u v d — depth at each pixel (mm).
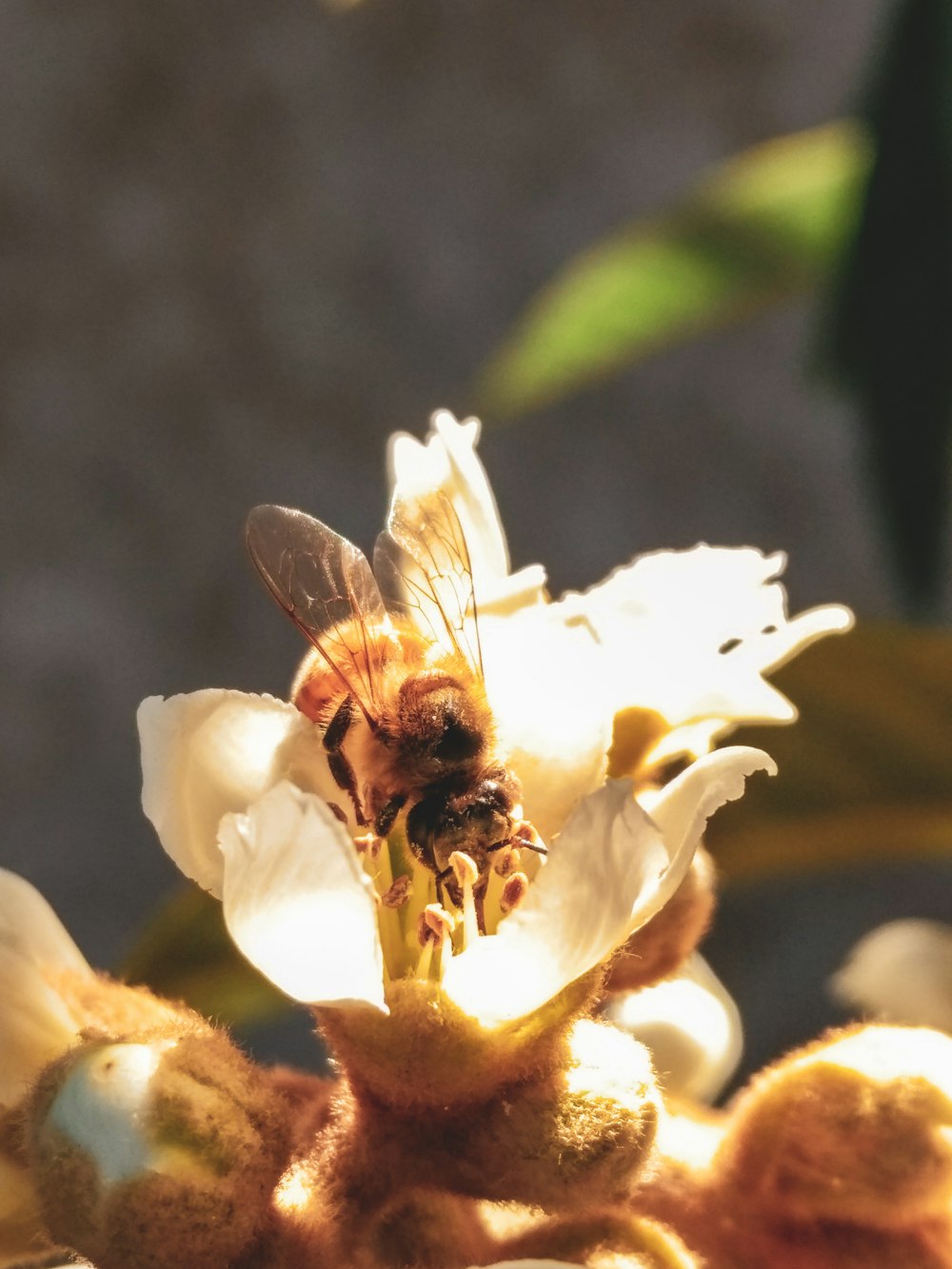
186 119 417
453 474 117
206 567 410
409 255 415
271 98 417
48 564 408
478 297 414
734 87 417
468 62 419
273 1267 102
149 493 411
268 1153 101
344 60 419
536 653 115
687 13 417
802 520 406
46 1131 100
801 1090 110
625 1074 104
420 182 417
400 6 417
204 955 135
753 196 166
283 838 99
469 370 412
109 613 407
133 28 417
